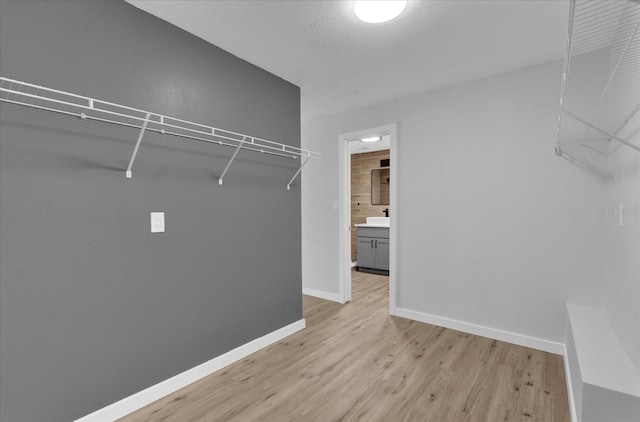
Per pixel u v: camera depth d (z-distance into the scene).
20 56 1.36
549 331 2.45
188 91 2.00
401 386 1.99
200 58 2.07
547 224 2.44
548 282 2.45
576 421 1.55
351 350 2.48
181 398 1.86
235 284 2.30
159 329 1.86
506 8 1.76
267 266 2.56
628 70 1.29
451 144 2.89
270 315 2.59
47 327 1.45
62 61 1.48
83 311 1.56
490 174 2.69
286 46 2.19
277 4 1.73
